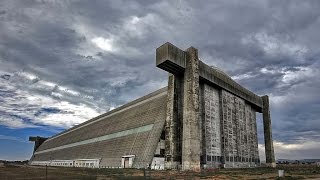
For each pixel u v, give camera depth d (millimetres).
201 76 58156
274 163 81750
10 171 44250
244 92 76500
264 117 86562
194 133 49688
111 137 78500
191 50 54312
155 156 53625
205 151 57000
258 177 36844
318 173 46531
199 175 38781
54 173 39188
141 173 40125
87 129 107062
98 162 73438
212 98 63562
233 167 63594
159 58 51969
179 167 51844
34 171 44562
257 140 82438
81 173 39719
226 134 64250
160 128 57094
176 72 55531
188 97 51750
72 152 99625
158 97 70688
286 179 33688
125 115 83000
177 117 54594
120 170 47219
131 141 65500
